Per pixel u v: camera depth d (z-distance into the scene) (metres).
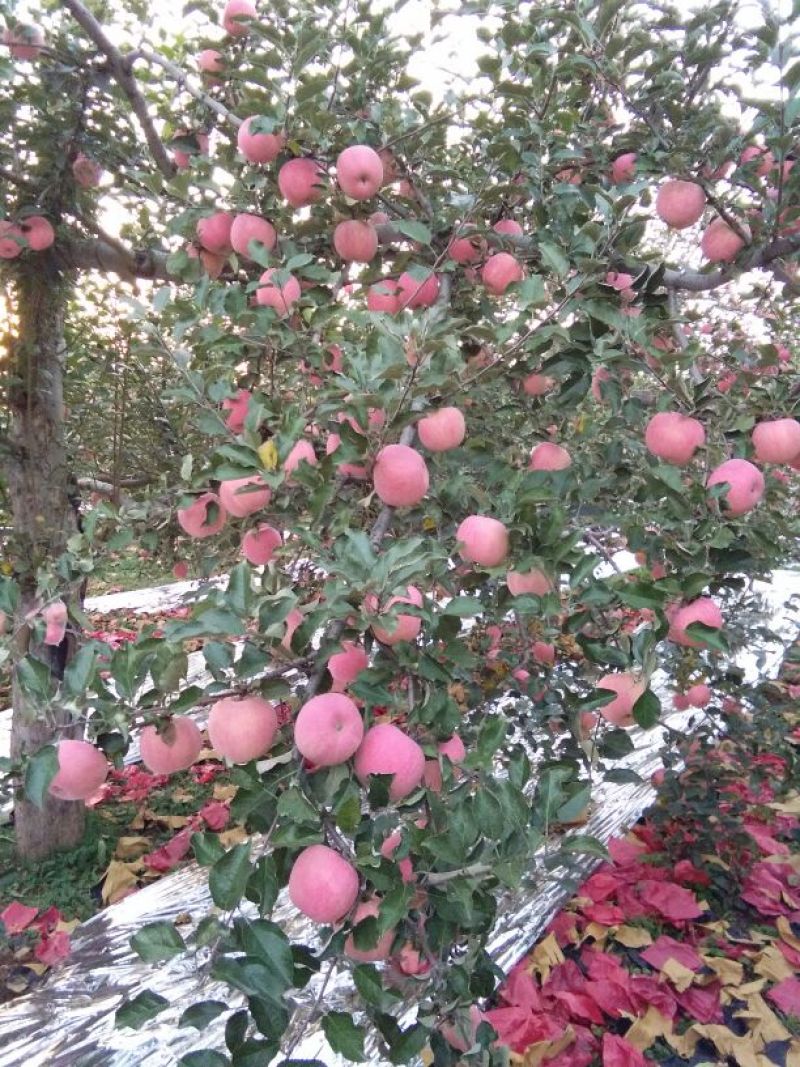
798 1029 2.39
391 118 2.10
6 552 2.68
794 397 1.77
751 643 3.59
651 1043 2.29
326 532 1.58
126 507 1.95
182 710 1.22
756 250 2.06
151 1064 2.17
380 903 1.06
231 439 1.63
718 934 2.76
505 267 2.15
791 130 1.90
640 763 3.68
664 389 1.75
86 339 3.44
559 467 1.88
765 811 3.30
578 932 2.75
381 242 2.51
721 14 1.94
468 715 2.31
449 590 1.60
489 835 1.11
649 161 1.94
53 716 1.26
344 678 1.47
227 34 2.60
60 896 3.10
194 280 2.17
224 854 1.05
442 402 1.61
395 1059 1.12
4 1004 2.41
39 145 2.63
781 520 2.20
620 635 1.71
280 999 1.01
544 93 2.07
